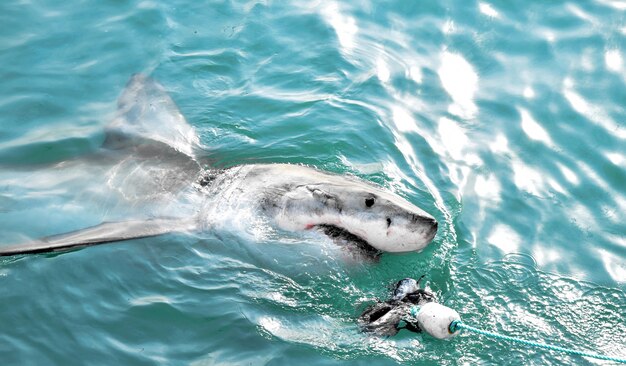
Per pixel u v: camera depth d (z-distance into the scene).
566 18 6.27
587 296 4.89
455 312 4.59
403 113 5.70
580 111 5.73
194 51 5.96
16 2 6.21
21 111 5.57
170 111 5.55
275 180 4.99
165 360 4.54
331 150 5.45
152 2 6.25
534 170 5.44
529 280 4.93
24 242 4.94
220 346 4.60
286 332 4.66
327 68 5.93
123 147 5.33
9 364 4.48
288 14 6.25
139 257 4.86
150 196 5.08
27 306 4.67
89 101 5.66
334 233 4.84
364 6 6.34
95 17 6.14
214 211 4.98
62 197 5.11
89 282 4.77
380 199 4.79
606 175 5.43
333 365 4.55
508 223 5.19
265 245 4.88
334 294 4.79
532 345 4.51
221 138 5.48
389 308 4.70
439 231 5.09
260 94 5.75
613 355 4.66
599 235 5.16
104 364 4.52
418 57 6.04
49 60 5.87
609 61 5.99
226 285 4.80
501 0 6.36
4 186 5.15
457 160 5.48
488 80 5.91
